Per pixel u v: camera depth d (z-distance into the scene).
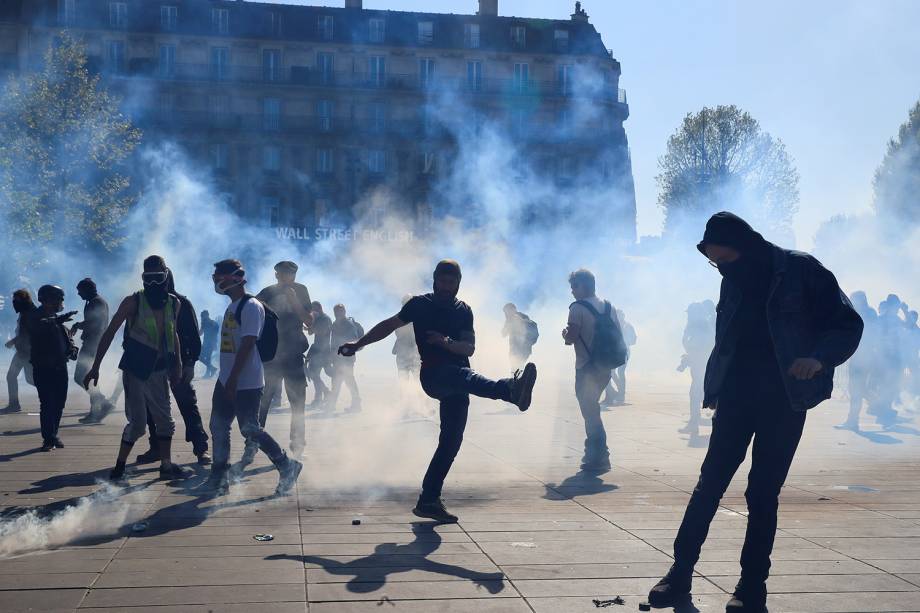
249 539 5.77
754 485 4.60
